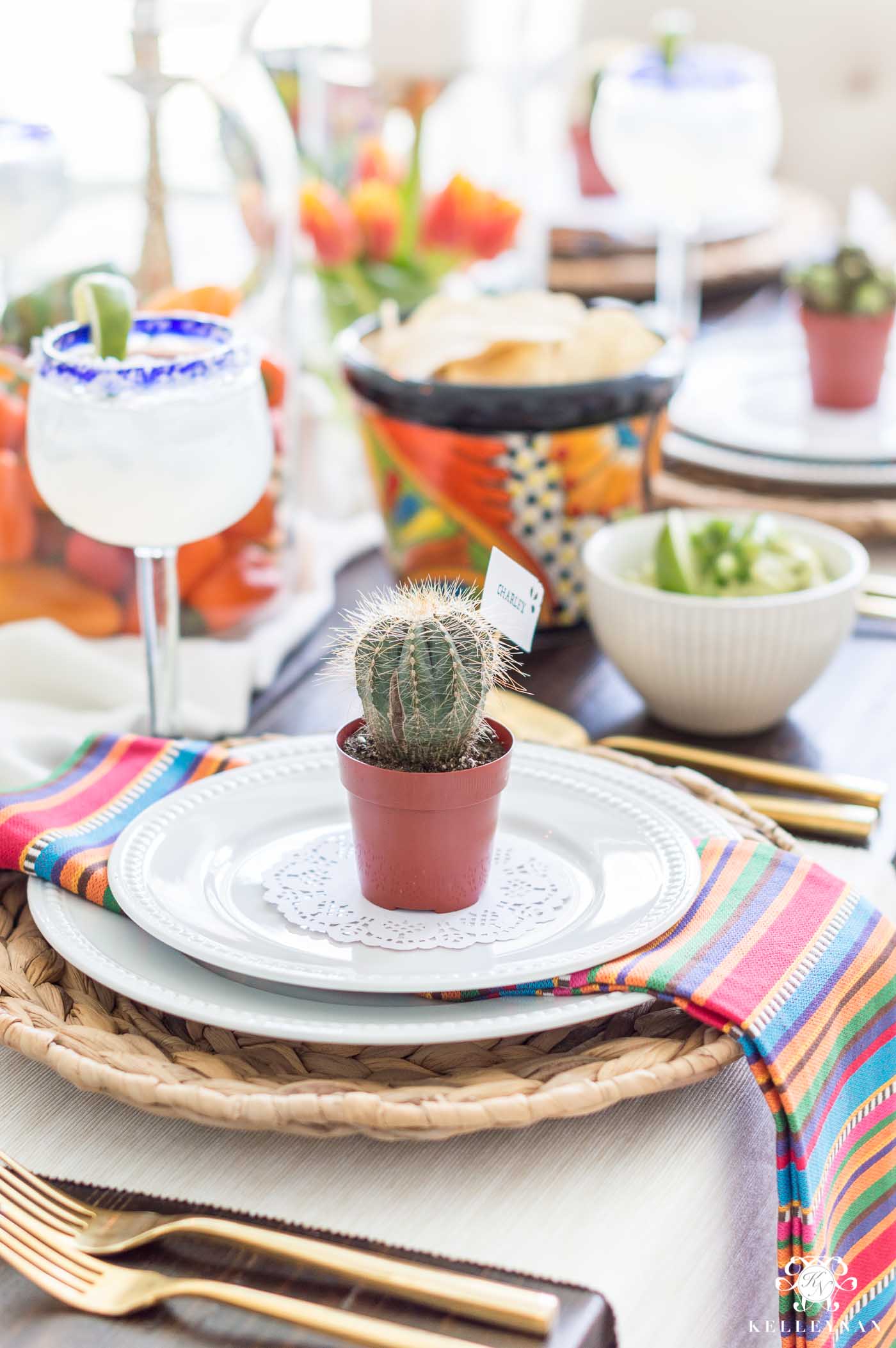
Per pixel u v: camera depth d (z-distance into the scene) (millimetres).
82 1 832
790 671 789
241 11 846
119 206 883
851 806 725
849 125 2312
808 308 1190
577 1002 509
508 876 600
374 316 1044
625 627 802
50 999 549
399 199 1261
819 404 1232
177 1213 476
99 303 675
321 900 578
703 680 792
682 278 1437
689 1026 539
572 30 2385
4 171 807
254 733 830
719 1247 507
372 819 559
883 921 577
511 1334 423
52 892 586
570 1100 470
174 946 523
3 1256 448
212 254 900
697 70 1331
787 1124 491
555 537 920
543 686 900
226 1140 509
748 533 826
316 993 522
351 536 1098
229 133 874
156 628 740
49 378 661
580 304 994
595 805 646
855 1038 547
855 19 2266
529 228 1586
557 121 2109
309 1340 420
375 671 548
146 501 667
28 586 879
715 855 603
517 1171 494
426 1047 534
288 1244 448
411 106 1491
